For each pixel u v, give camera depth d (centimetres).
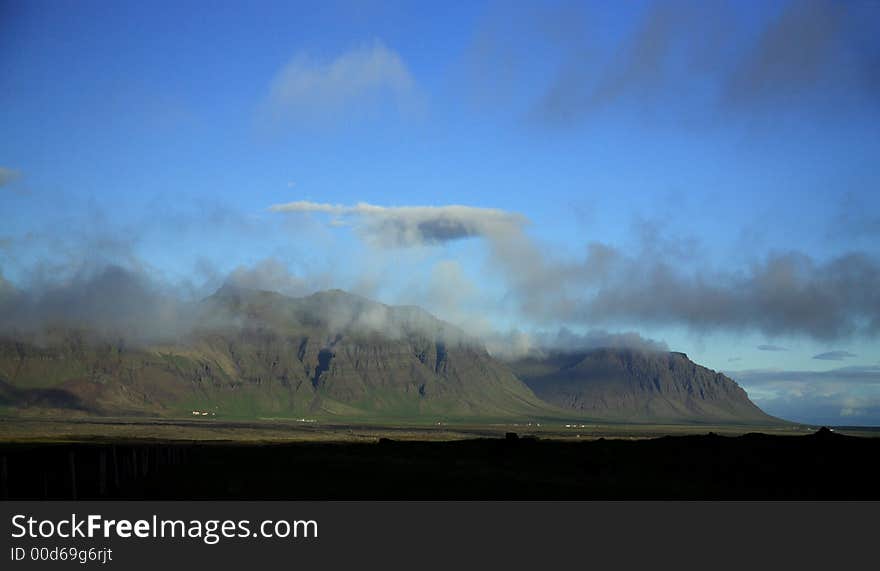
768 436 7762
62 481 4791
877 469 6131
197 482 5041
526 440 8856
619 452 7419
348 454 8681
